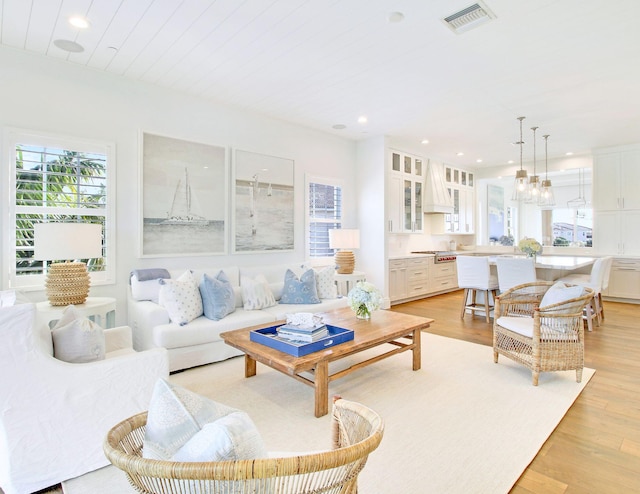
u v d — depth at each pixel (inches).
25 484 65.2
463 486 67.4
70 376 69.1
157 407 37.0
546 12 101.5
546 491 66.3
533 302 138.6
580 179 338.3
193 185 165.3
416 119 196.2
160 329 118.6
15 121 123.6
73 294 118.0
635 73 140.7
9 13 103.1
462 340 161.0
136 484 33.7
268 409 97.5
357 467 35.7
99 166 141.1
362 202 241.6
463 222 326.3
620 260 249.0
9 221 123.0
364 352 144.1
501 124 205.9
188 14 103.7
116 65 135.9
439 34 113.2
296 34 113.7
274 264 197.2
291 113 187.3
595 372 122.5
